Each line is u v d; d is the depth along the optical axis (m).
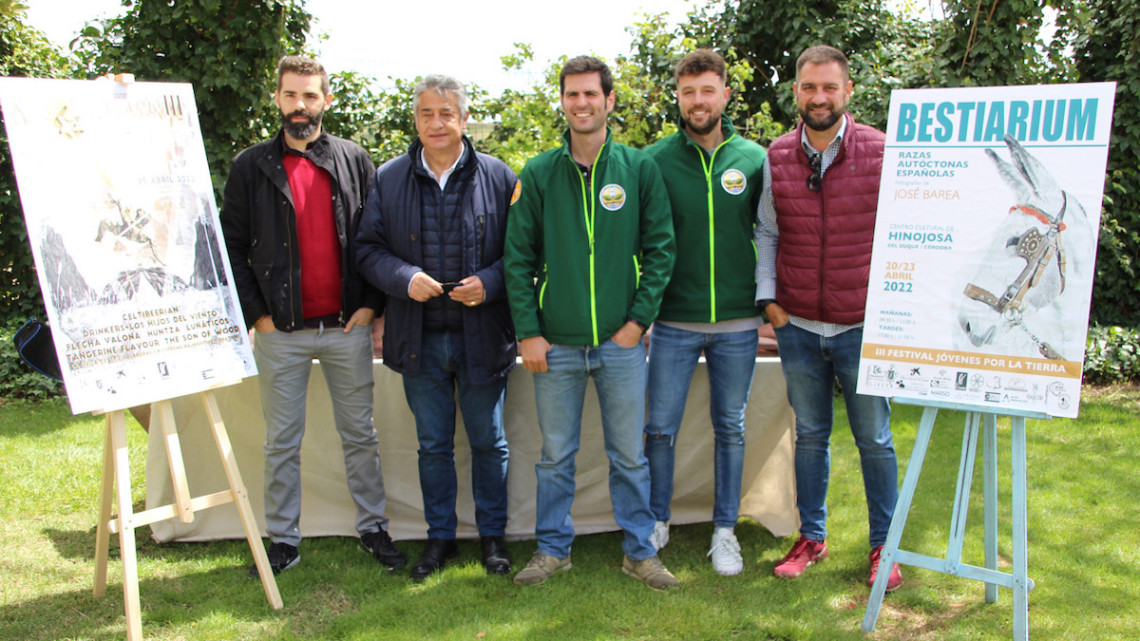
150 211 2.38
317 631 2.43
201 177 2.52
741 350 2.75
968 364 2.21
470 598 2.61
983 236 2.19
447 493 2.85
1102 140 2.06
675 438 2.88
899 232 2.28
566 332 2.57
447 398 2.78
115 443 2.28
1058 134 2.11
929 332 2.25
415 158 2.68
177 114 2.48
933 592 2.65
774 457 3.11
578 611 2.51
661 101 5.91
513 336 2.78
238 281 2.71
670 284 2.74
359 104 5.75
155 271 2.37
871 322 2.32
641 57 6.23
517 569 2.84
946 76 5.10
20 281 5.58
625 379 2.61
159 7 4.70
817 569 2.82
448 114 2.57
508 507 3.08
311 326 2.73
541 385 2.67
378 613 2.51
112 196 2.30
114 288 2.28
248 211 2.72
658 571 2.70
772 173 2.65
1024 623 2.18
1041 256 2.13
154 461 3.02
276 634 2.41
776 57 6.91
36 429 4.57
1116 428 4.38
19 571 2.80
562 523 2.77
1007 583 2.19
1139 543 3.02
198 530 3.06
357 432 2.87
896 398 2.30
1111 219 5.31
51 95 2.22
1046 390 2.12
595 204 2.54
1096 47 5.58
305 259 2.71
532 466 3.08
